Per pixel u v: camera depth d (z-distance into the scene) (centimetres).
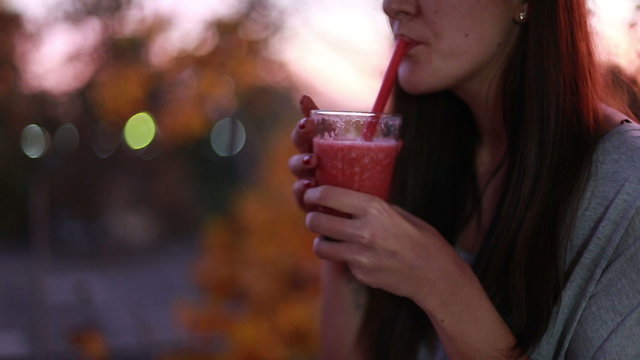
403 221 113
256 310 283
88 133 602
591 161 118
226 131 444
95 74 303
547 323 118
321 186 115
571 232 119
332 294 164
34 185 372
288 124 330
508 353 115
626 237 113
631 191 113
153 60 297
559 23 123
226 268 290
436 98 154
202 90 294
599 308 113
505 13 126
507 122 133
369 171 116
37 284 321
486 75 134
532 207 122
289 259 289
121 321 461
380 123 119
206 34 290
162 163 756
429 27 126
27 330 341
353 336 161
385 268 113
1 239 755
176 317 297
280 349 272
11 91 318
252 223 295
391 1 128
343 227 113
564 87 123
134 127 321
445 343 119
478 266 133
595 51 131
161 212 786
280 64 292
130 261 725
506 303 128
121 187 741
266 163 318
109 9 291
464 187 155
